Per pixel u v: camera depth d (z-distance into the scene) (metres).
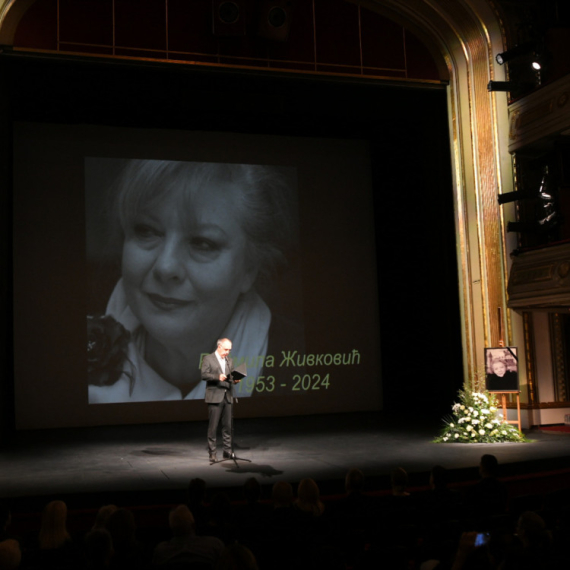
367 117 12.40
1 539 3.75
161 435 10.24
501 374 9.38
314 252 12.98
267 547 3.50
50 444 9.41
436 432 9.92
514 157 10.54
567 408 10.50
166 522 5.78
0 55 9.31
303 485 4.20
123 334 11.79
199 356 12.11
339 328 13.00
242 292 12.46
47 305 11.48
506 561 2.62
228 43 10.36
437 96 11.81
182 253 12.17
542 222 9.96
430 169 12.06
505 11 10.73
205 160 12.48
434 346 12.00
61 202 11.70
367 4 11.14
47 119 11.63
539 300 9.59
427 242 12.21
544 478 6.84
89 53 9.66
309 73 10.73
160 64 10.00
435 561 2.91
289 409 12.55
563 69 9.61
